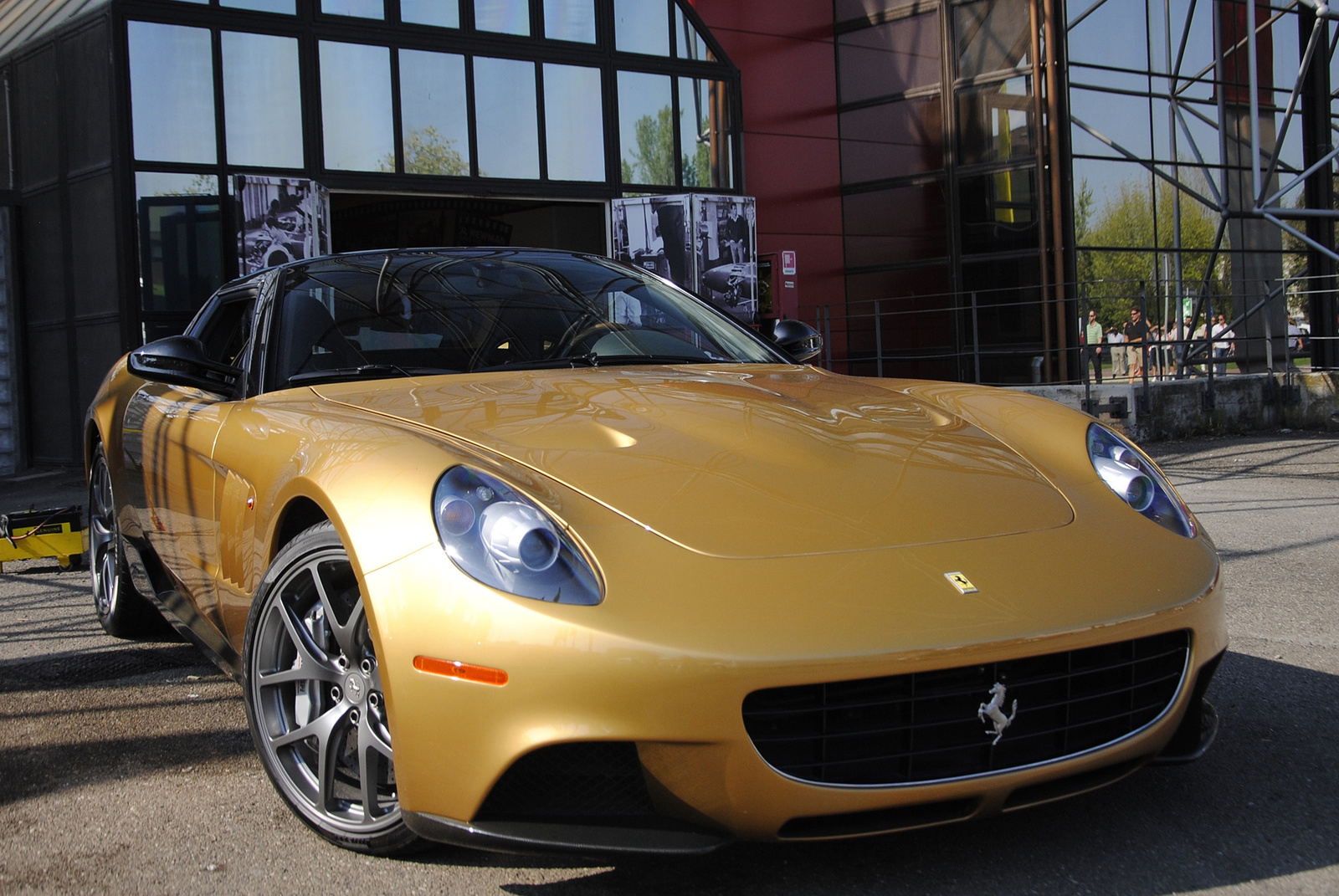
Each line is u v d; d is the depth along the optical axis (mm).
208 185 9547
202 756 2510
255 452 2295
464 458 1897
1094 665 1772
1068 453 2232
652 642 1603
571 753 1678
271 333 2727
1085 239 12984
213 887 1846
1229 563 4371
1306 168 14906
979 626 1671
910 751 1684
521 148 11016
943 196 13758
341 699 1990
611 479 1899
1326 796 2066
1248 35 13812
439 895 1787
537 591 1659
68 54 9781
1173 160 13664
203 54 9523
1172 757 1959
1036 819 2014
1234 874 1774
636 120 11750
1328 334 14938
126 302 9258
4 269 10742
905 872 1828
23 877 1911
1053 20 12570
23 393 10781
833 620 1639
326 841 1998
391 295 2871
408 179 10391
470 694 1655
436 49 10523
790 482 1943
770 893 1769
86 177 9680
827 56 14547
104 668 3322
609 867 1877
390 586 1739
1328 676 2805
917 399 2576
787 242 14156
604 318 2961
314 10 9938
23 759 2525
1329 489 6465
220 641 2752
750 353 3037
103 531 3766
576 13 11336
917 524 1864
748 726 1623
